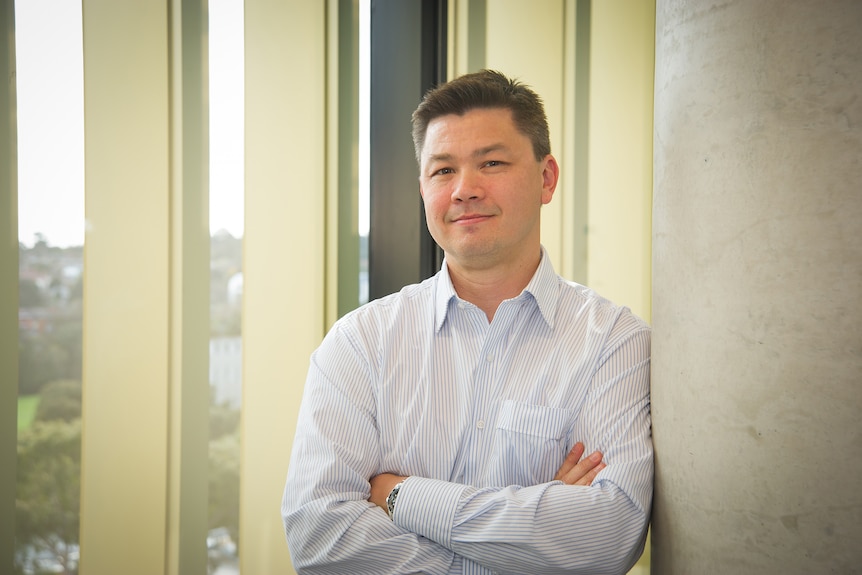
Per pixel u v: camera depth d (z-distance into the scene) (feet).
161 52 6.81
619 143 7.83
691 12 4.27
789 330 3.81
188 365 6.89
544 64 7.71
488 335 5.13
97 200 6.66
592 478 4.74
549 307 5.24
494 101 5.06
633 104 7.86
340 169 7.34
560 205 7.72
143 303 6.77
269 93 7.11
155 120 6.79
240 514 7.05
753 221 3.92
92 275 6.64
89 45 6.63
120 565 6.73
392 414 5.14
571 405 4.97
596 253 7.80
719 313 4.09
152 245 6.79
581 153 7.75
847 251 3.64
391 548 4.62
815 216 3.72
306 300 7.23
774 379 3.86
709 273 4.15
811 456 3.76
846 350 3.66
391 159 7.41
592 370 5.00
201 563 6.94
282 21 7.13
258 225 7.08
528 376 5.08
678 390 4.39
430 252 7.55
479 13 7.57
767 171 3.86
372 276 7.42
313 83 7.22
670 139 4.47
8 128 6.48
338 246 7.35
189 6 6.88
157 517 6.81
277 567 7.12
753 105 3.91
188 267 6.88
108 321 6.68
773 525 3.88
